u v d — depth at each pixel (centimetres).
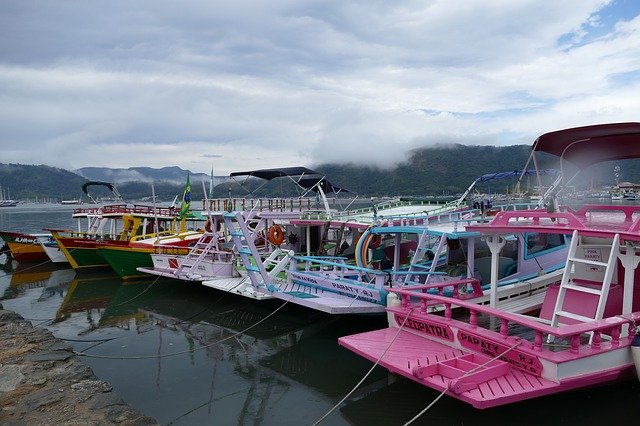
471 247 1134
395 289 949
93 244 2238
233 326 1333
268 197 1983
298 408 816
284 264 1338
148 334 1280
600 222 901
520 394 626
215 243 1733
